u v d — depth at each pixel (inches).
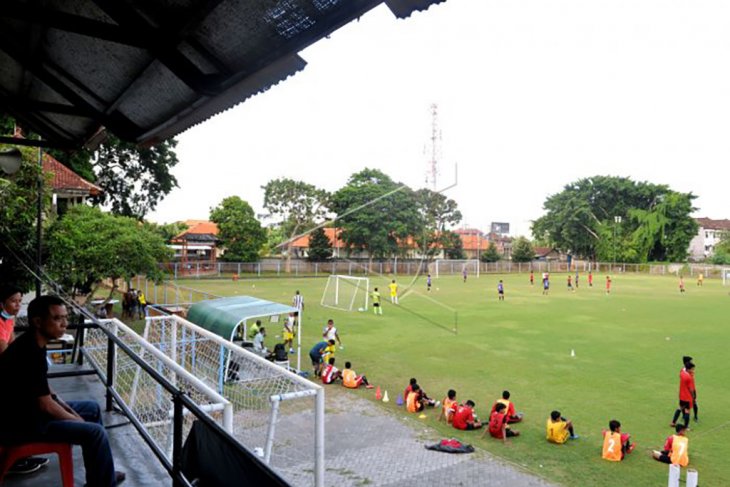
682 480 298.5
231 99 143.6
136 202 1406.3
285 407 430.6
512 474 308.0
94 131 219.6
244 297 649.0
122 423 175.5
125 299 857.5
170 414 173.0
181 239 2028.8
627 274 2583.7
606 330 815.7
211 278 1823.3
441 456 335.3
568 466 318.7
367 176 1850.4
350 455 336.8
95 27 117.3
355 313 999.0
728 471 311.4
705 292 1524.4
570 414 417.7
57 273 628.7
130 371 242.5
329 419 404.8
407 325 855.7
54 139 241.8
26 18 107.6
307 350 671.8
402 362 596.1
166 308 837.8
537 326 852.6
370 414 418.3
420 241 1916.8
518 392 478.3
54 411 114.5
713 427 388.2
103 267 677.3
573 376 534.6
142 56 140.3
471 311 1037.8
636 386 497.4
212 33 118.2
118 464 146.1
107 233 700.7
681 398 388.5
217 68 131.3
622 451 329.1
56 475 136.6
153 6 112.7
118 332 242.7
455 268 2374.5
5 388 110.3
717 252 2896.2
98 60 153.0
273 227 2390.5
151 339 433.7
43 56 167.3
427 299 1268.5
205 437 91.1
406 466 320.5
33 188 458.3
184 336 390.9
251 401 338.3
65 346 416.5
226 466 80.1
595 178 3056.1
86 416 140.1
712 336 768.3
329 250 2162.9
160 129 180.9
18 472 135.6
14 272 447.5
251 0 101.7
